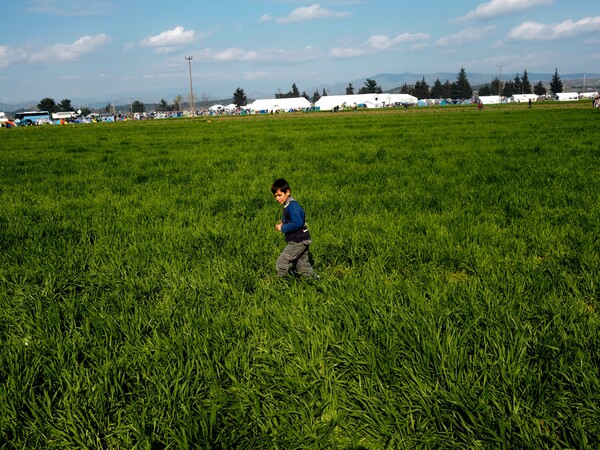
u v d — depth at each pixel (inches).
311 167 663.1
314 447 127.6
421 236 300.0
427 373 144.9
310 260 257.8
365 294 205.2
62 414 139.1
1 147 1305.4
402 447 127.1
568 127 1245.7
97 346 174.6
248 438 131.5
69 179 617.6
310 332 173.5
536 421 127.0
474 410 128.2
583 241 273.1
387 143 992.2
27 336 182.2
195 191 503.2
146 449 124.1
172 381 148.1
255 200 438.6
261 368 161.9
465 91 7755.9
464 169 589.9
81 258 277.3
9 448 130.3
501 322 172.7
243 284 232.8
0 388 145.1
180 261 265.3
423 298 195.8
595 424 125.2
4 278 243.3
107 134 1866.4
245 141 1210.0
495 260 251.4
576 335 161.5
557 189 430.0
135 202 454.6
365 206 396.2
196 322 185.8
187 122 3080.7
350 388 147.6
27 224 369.1
